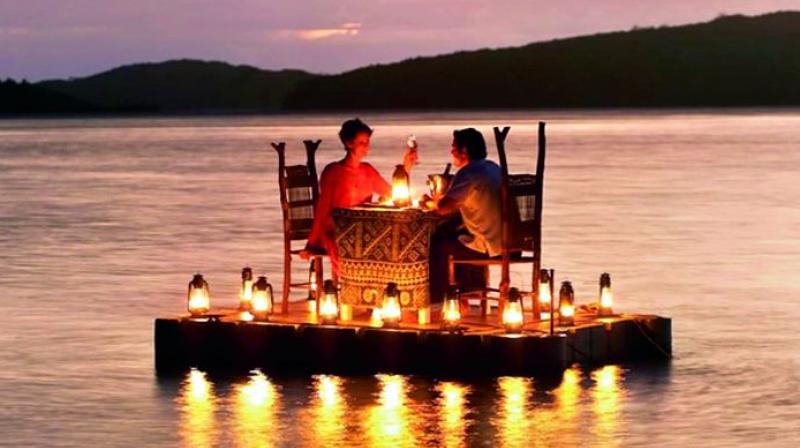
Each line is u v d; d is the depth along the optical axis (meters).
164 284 20.02
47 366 14.25
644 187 40.25
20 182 45.25
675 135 87.19
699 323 16.41
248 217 31.45
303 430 11.62
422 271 14.18
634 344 14.61
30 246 25.34
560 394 12.78
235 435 11.51
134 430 11.71
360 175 14.90
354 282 14.36
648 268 21.33
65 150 73.19
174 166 55.78
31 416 12.22
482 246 14.33
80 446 11.28
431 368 13.71
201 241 26.06
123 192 40.22
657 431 11.54
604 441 11.25
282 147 14.95
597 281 19.91
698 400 12.56
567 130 102.12
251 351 14.21
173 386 13.29
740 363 14.14
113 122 169.12
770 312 17.16
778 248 24.03
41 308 17.86
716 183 41.78
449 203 14.20
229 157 63.53
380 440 11.30
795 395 12.75
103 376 13.75
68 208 34.38
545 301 14.90
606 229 27.59
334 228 14.47
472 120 159.12
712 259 22.44
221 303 18.08
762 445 11.15
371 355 13.85
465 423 11.79
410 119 170.88
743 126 107.00
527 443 11.20
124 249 24.70
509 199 14.26
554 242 25.11
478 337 13.62
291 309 15.29
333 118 191.75
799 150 64.44
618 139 81.31
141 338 15.73
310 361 14.03
